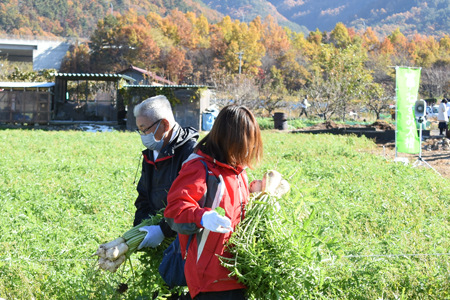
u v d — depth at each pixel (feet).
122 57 335.06
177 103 83.20
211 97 112.16
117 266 10.10
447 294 12.94
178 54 323.98
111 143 54.65
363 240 17.47
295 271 8.71
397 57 353.51
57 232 17.74
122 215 21.85
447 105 65.26
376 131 66.74
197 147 8.94
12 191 25.52
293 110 122.01
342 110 111.75
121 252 9.97
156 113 10.28
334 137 64.13
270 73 336.49
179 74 319.88
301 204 9.72
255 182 9.89
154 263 10.76
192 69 327.67
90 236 17.98
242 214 8.93
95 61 350.23
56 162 37.37
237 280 8.63
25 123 89.25
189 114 83.30
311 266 8.91
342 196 25.14
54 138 60.34
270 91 120.67
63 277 13.42
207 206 8.52
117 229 19.26
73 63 347.56
